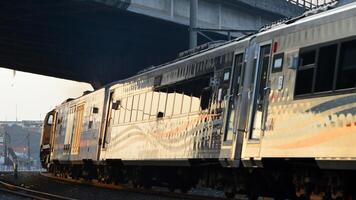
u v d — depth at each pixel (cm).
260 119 1411
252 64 1484
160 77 2080
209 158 1634
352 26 1170
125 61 5528
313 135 1224
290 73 1327
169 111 1956
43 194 1956
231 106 1554
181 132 1845
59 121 3609
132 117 2297
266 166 1400
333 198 1242
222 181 1723
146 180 2298
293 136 1283
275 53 1393
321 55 1242
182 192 2072
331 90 1195
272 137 1351
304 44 1298
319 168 1266
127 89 2411
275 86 1371
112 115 2545
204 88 1728
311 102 1245
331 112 1184
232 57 1595
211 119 1655
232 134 1523
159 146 2000
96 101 2798
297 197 1448
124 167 2473
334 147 1160
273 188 1516
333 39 1214
